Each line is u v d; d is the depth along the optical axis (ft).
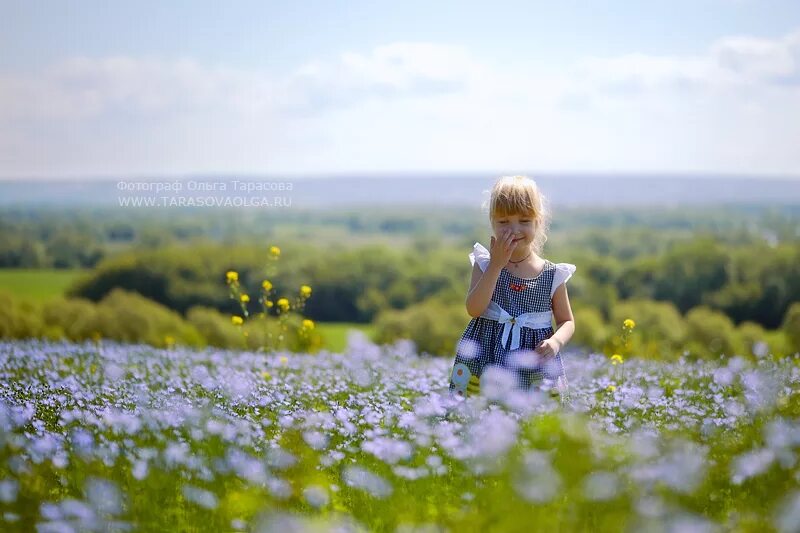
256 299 207.51
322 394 23.21
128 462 15.89
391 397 22.61
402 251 244.22
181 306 205.26
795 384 22.90
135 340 135.95
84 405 21.42
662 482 14.26
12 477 15.21
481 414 17.89
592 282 221.87
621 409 20.43
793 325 107.34
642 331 164.55
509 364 20.71
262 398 21.13
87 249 232.32
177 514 14.25
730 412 19.52
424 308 182.50
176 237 250.16
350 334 28.45
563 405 19.92
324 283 225.76
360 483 14.76
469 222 358.02
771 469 15.30
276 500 14.51
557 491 13.84
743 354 44.88
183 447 16.29
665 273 223.51
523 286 21.31
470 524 13.20
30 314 138.51
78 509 13.34
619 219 357.82
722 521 13.93
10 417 18.52
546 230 22.13
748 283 220.02
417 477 15.20
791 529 13.15
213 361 34.40
